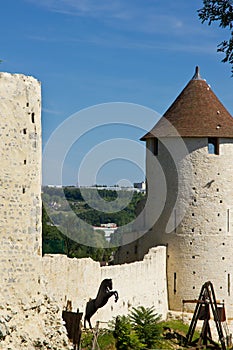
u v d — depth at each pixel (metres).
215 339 50.78
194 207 52.69
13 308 28.66
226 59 27.67
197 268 52.50
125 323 40.78
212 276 52.53
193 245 52.56
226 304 52.66
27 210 29.52
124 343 39.44
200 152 52.69
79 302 39.50
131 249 55.69
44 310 30.05
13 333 28.33
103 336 39.31
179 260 52.84
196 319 48.00
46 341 29.44
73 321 32.50
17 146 29.19
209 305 51.34
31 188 29.73
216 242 52.59
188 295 52.53
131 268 46.81
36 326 29.41
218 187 52.78
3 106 28.80
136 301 47.47
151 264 50.12
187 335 47.91
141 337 42.44
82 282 40.03
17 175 29.16
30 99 29.75
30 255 29.59
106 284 39.50
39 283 30.16
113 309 43.97
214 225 52.66
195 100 54.00
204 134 52.47
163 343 45.75
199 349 46.38
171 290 53.06
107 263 57.88
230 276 52.84
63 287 38.25
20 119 29.33
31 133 29.80
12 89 29.09
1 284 28.58
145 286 48.97
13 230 29.03
